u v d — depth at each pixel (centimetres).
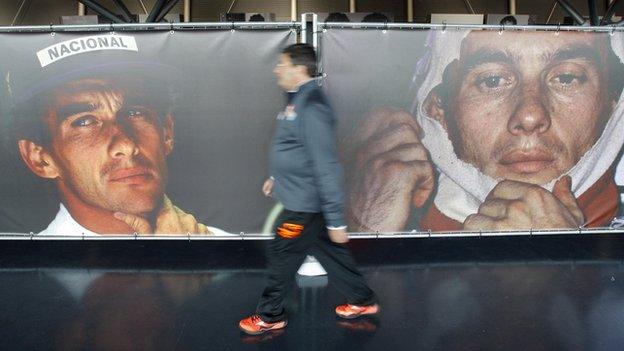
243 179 407
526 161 409
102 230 416
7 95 397
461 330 311
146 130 401
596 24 682
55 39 389
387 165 401
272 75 392
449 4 1210
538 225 418
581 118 406
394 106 394
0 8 1162
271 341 298
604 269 407
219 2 1191
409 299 354
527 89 399
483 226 415
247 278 391
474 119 400
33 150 405
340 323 319
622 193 420
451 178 407
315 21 376
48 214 414
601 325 316
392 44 387
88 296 361
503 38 392
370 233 410
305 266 389
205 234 414
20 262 424
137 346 294
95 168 406
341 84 389
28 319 327
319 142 254
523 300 353
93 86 396
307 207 274
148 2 1181
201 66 393
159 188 409
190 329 313
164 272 403
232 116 398
